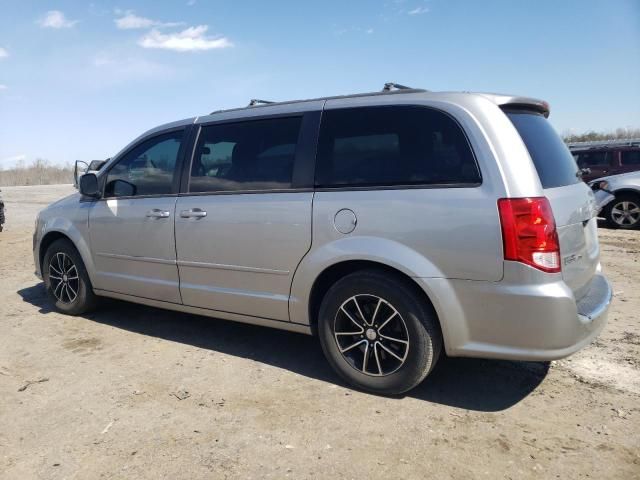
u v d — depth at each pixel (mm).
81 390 3482
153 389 3482
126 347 4270
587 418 2990
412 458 2646
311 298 3504
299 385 3516
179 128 4309
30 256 8484
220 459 2672
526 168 2875
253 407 3213
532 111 3500
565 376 3545
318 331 3527
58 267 5172
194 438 2873
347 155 3363
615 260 7336
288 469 2578
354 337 3416
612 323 4582
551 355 2801
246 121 3898
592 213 3502
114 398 3359
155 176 4355
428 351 3111
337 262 3289
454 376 3598
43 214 5266
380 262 3117
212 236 3879
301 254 3451
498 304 2836
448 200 2943
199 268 4008
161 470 2590
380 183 3199
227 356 4055
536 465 2564
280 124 3715
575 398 3232
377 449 2730
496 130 2949
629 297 5383
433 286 2973
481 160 2904
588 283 3381
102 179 4758
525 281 2768
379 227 3133
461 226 2889
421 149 3113
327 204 3330
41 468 2623
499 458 2629
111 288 4711
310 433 2900
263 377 3654
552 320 2758
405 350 3170
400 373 3199
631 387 3359
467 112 3016
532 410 3102
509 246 2773
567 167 3441
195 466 2617
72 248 4980
